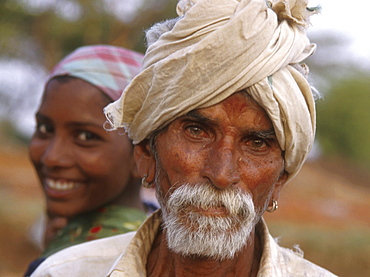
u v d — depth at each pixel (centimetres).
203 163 239
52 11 1731
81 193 353
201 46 229
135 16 1730
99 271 286
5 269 1286
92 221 354
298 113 239
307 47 253
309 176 2273
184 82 234
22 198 1609
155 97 246
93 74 356
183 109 237
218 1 235
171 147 245
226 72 230
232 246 238
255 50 229
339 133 2817
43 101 367
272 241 268
